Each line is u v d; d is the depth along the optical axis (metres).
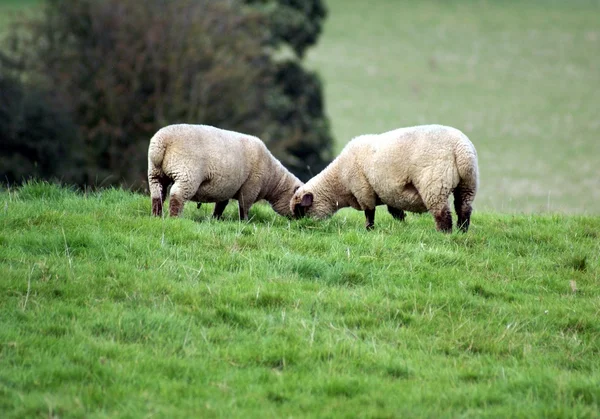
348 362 17.94
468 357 18.84
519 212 34.09
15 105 78.06
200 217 30.23
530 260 25.73
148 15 90.31
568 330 20.70
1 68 88.12
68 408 15.06
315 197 30.52
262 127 90.44
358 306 20.95
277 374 17.25
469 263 24.73
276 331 19.22
